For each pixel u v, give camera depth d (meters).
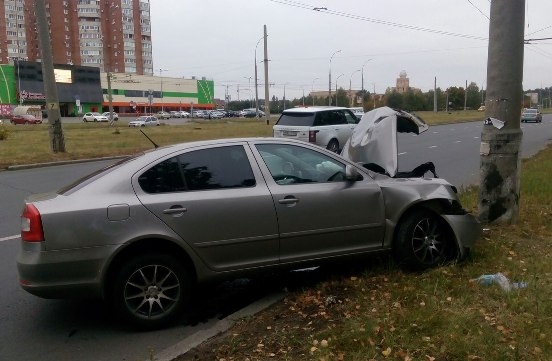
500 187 6.78
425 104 109.31
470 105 125.94
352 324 3.86
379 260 5.43
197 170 4.59
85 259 4.14
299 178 4.94
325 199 4.88
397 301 4.32
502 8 6.48
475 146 23.45
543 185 9.96
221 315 4.67
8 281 5.68
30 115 68.69
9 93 88.44
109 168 4.64
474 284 4.61
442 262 5.32
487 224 6.85
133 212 4.25
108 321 4.61
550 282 4.64
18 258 4.20
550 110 128.38
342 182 5.04
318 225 4.86
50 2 115.44
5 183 13.34
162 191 4.42
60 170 16.23
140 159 4.53
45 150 21.94
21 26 114.44
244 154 4.79
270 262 4.74
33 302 5.08
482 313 4.00
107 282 4.28
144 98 123.38
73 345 4.15
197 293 5.17
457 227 5.31
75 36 120.00
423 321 3.84
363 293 4.62
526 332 3.68
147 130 42.75
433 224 5.33
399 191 5.18
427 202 5.27
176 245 4.39
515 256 5.52
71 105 96.94
